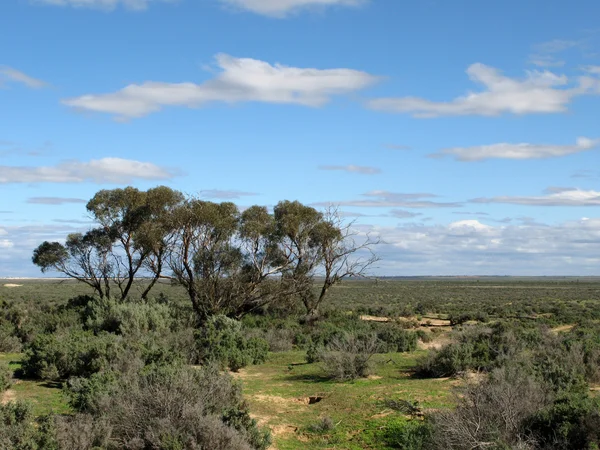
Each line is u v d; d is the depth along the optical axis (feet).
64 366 53.98
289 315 120.06
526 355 57.98
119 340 61.67
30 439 29.09
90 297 114.93
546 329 97.19
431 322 162.81
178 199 112.06
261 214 114.01
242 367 67.62
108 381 42.86
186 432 31.68
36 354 55.42
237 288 108.06
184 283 107.86
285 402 49.19
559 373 45.88
